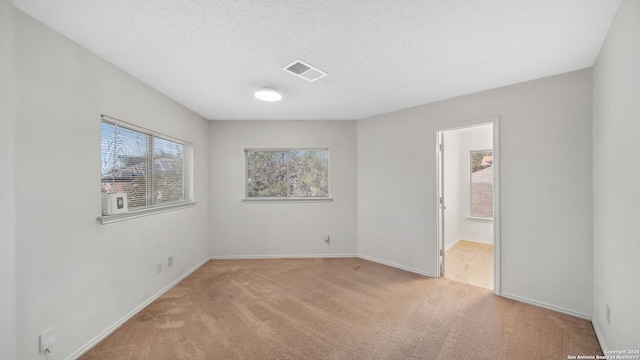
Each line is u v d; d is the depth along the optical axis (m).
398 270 3.45
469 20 1.57
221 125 4.01
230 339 1.96
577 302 2.23
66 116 1.73
